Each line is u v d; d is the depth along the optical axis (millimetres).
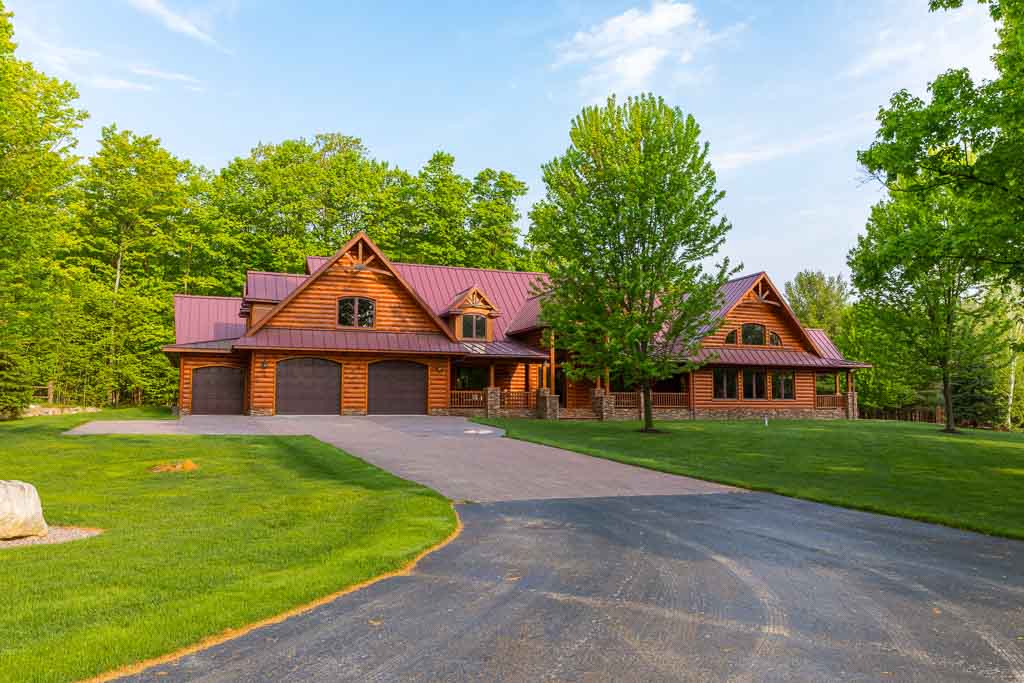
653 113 24219
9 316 20609
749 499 12125
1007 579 7164
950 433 27516
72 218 37344
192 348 30781
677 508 11156
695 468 16141
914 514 10562
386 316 32688
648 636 5375
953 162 12492
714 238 23812
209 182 49469
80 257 42250
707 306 23688
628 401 36469
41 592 6145
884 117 12977
